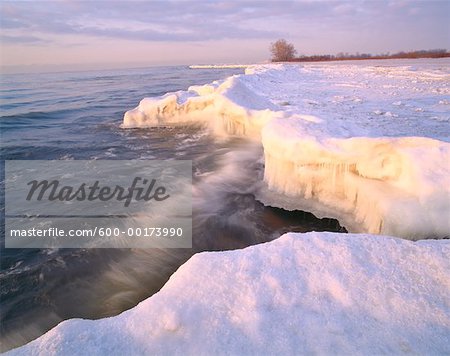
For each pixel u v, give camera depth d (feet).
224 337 6.43
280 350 6.08
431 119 25.58
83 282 14.67
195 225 19.40
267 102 35.47
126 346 6.42
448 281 7.61
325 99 38.06
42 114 58.85
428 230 13.55
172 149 34.01
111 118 54.75
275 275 7.97
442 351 5.96
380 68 89.56
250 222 19.63
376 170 16.52
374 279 7.72
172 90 102.68
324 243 9.09
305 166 18.70
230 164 28.35
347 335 6.34
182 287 7.80
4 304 13.46
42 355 6.26
